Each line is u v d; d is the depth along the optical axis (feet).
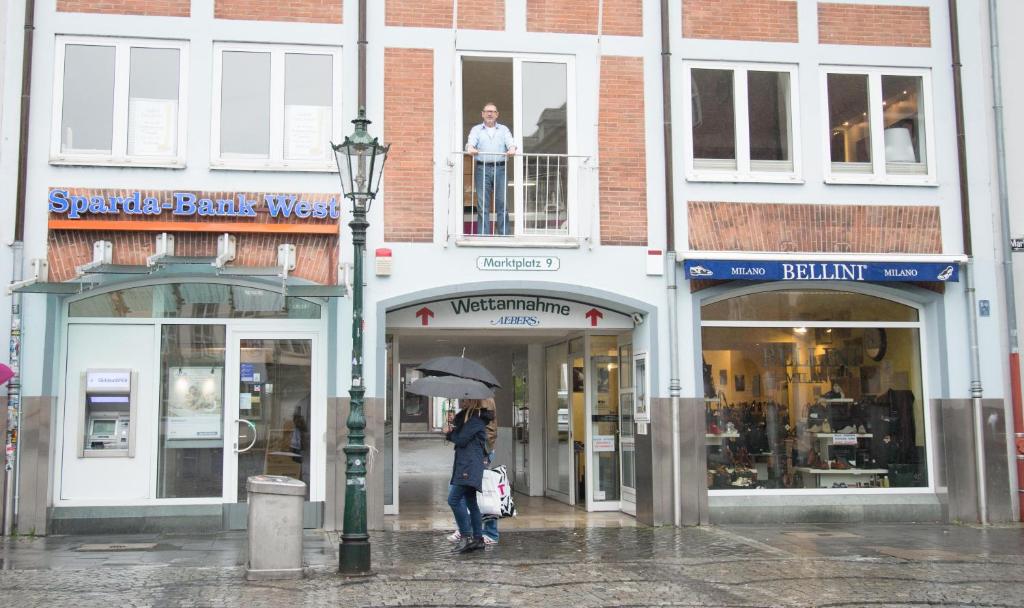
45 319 38.40
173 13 40.34
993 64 44.93
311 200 40.29
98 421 39.50
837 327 44.47
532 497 53.01
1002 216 44.14
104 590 27.48
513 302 43.04
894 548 35.96
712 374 43.27
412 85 41.57
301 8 41.14
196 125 40.04
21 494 37.91
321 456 40.09
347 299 40.27
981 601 27.25
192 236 39.60
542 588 28.53
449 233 41.04
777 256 42.04
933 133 44.57
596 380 46.78
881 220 43.83
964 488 43.29
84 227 38.68
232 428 39.99
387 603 26.32
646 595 27.71
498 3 42.55
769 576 30.50
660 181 42.73
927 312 44.80
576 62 42.80
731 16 43.91
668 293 42.16
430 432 144.36
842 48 44.34
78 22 39.70
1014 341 43.62
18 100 39.01
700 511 41.81
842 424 44.21
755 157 43.70
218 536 38.27
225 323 40.34
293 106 40.93
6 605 25.57
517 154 41.81
